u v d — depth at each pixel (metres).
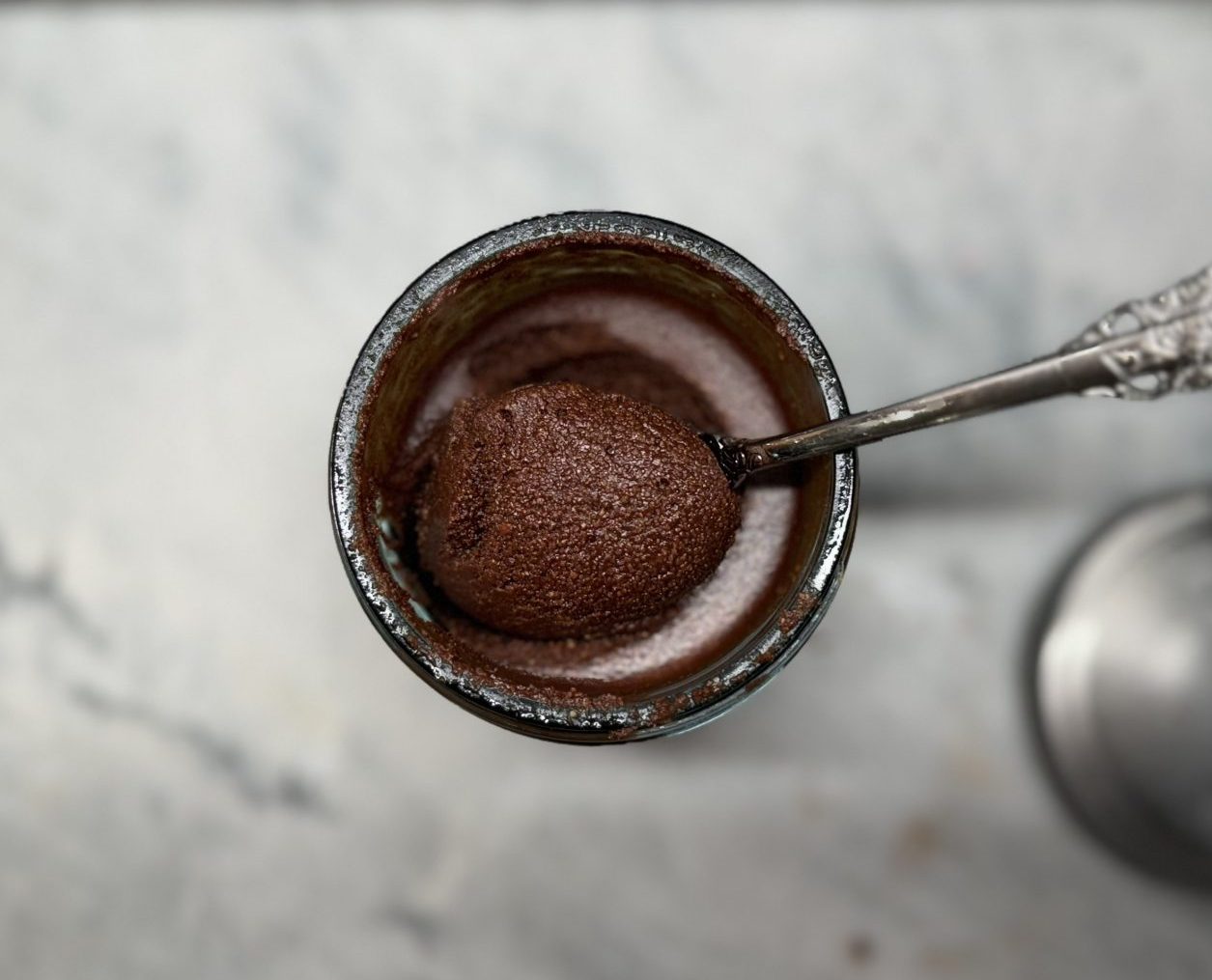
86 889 0.33
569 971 0.32
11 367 0.33
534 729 0.25
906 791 0.33
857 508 0.25
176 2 0.34
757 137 0.33
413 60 0.34
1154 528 0.33
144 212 0.33
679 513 0.26
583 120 0.33
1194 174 0.33
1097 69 0.34
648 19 0.34
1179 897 0.32
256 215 0.33
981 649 0.33
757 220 0.33
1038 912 0.32
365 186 0.33
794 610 0.25
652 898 0.33
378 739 0.33
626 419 0.26
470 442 0.26
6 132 0.34
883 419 0.24
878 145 0.33
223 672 0.33
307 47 0.34
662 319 0.28
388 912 0.33
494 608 0.26
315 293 0.33
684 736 0.33
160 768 0.33
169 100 0.34
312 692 0.33
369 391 0.25
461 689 0.24
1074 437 0.33
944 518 0.33
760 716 0.33
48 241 0.33
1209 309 0.22
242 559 0.33
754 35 0.34
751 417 0.28
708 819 0.33
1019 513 0.33
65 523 0.33
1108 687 0.33
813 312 0.33
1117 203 0.33
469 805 0.33
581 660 0.27
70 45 0.34
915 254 0.33
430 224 0.33
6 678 0.33
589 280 0.28
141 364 0.33
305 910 0.33
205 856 0.33
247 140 0.34
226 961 0.33
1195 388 0.23
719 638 0.27
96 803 0.33
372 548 0.25
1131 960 0.32
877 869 0.33
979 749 0.33
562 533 0.25
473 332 0.28
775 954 0.32
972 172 0.33
